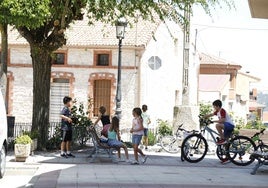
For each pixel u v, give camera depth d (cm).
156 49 3369
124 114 3247
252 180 1188
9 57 3353
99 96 3316
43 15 1446
